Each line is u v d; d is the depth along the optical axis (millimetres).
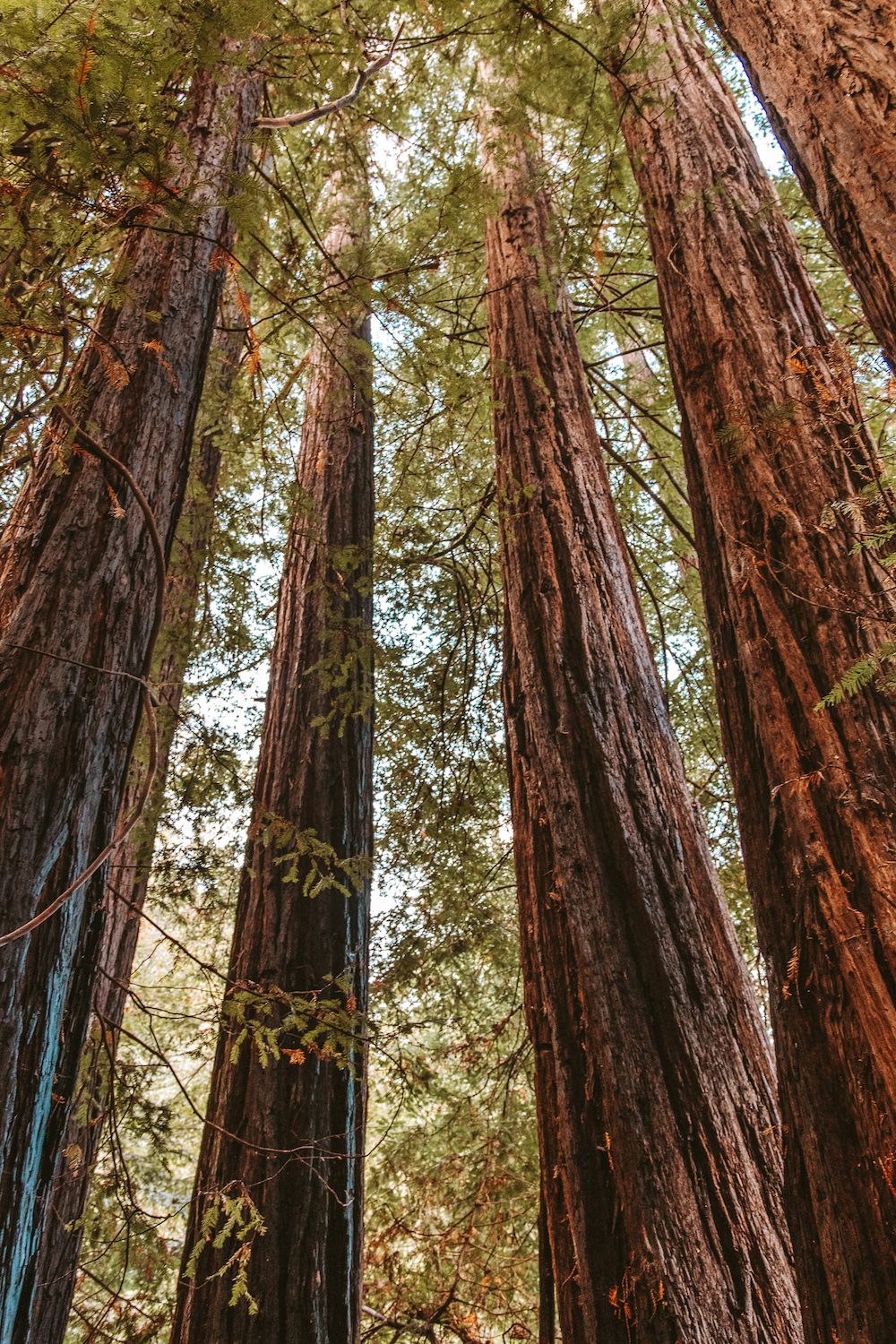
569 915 2670
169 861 3846
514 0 2879
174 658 3611
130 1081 3197
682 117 3254
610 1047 2398
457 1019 5609
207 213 2615
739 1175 2189
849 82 1599
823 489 2072
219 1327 2635
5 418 1739
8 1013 1548
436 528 5961
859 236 1527
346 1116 3129
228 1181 2898
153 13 1991
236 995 2418
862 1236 1424
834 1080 1549
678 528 5797
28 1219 1554
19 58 1552
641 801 2840
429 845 5656
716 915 2691
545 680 3143
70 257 1725
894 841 1626
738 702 2047
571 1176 2344
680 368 2695
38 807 1678
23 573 1893
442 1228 5340
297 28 2717
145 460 2129
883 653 1599
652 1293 2023
